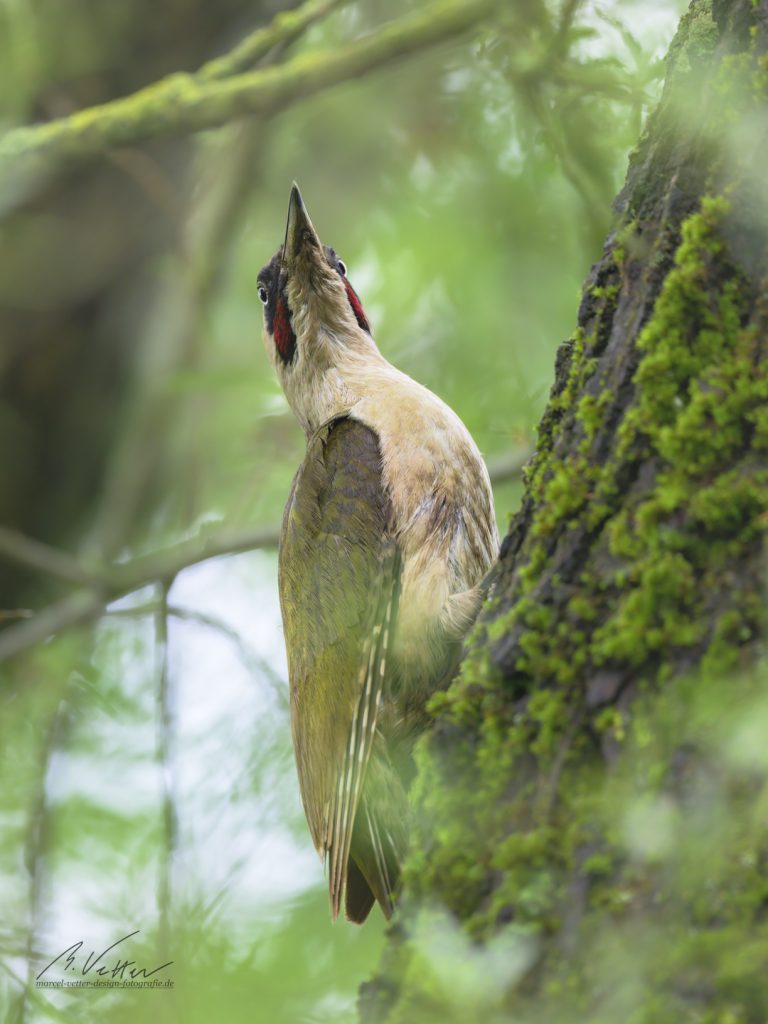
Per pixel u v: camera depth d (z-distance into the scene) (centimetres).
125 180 1545
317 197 1387
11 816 1095
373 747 856
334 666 892
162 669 1097
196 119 1145
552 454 550
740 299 517
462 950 458
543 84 986
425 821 507
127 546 1598
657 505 486
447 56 1323
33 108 1484
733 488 476
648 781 445
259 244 1454
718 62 559
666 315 518
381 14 1405
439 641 852
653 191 561
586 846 451
